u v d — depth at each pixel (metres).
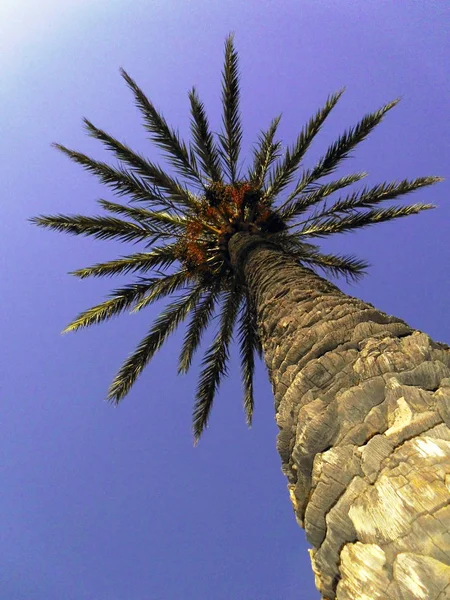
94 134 10.10
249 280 6.84
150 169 10.25
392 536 2.28
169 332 11.68
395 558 2.21
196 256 9.77
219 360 12.40
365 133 10.31
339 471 2.77
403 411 2.79
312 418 3.15
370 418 2.88
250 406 13.20
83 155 10.27
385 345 3.35
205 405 12.22
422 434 2.61
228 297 11.93
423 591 2.01
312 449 3.05
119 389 11.02
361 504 2.54
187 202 10.50
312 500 2.84
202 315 12.13
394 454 2.58
